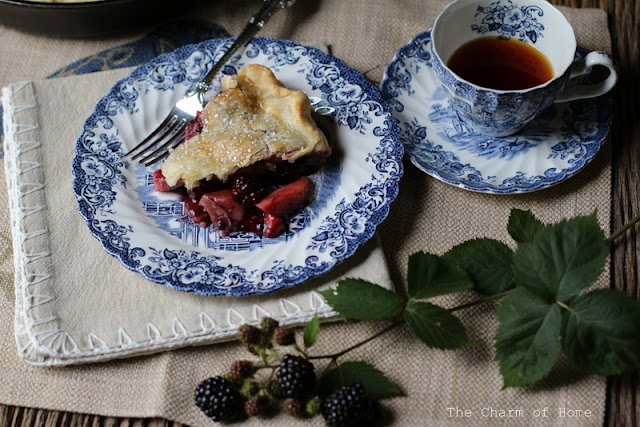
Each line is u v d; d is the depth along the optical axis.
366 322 0.80
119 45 0.94
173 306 0.79
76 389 0.78
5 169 0.86
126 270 0.81
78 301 0.80
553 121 0.86
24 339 0.79
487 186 0.82
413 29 0.94
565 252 0.75
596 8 0.94
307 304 0.79
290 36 0.94
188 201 0.83
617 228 0.84
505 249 0.79
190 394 0.78
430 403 0.77
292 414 0.75
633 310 0.74
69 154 0.86
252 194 0.82
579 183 0.85
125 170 0.85
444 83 0.83
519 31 0.85
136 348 0.78
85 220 0.81
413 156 0.84
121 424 0.78
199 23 0.95
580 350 0.75
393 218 0.84
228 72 0.89
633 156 0.87
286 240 0.81
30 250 0.82
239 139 0.83
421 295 0.76
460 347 0.75
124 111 0.87
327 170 0.84
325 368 0.78
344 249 0.80
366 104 0.86
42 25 0.92
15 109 0.88
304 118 0.84
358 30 0.94
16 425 0.78
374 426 0.77
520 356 0.75
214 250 0.81
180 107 0.87
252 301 0.79
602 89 0.84
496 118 0.83
